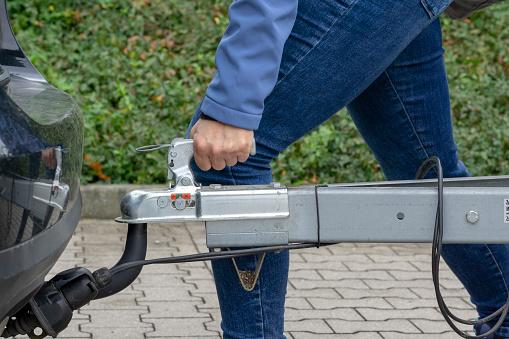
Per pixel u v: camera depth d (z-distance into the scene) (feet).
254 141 8.14
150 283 17.66
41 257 6.61
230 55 7.91
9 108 6.52
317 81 8.37
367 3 8.21
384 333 14.85
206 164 8.20
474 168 26.23
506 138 26.84
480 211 8.07
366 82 8.62
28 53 29.66
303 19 8.23
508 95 28.91
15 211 6.26
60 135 7.04
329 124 26.84
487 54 31.58
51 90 8.12
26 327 7.75
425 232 8.04
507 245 10.87
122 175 25.20
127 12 32.58
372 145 10.89
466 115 27.76
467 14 9.81
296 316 15.71
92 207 23.41
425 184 8.77
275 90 8.34
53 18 32.19
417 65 10.21
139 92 28.45
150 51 30.89
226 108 7.93
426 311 16.24
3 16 8.27
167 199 7.84
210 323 15.20
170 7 33.09
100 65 29.48
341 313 15.99
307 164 25.91
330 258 20.29
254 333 9.18
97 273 7.92
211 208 7.84
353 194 7.97
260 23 7.81
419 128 10.46
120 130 26.20
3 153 6.15
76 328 14.66
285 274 9.25
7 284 6.29
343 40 8.28
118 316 15.42
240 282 9.05
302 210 7.96
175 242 21.42
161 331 14.67
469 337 9.01
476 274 10.93
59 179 6.88
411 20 8.41
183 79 29.22
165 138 25.98
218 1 33.53
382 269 19.40
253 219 7.88
